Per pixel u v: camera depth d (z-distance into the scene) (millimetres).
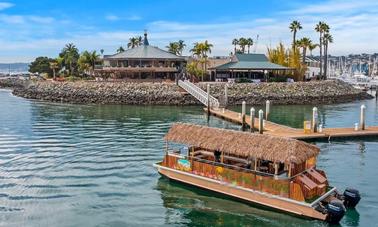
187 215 23875
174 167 29766
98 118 64062
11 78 155250
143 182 29609
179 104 86312
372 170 33375
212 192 27516
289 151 24375
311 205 22938
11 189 27688
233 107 84875
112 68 106750
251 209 24812
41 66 166875
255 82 101312
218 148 26828
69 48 156750
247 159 26719
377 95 102438
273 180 24516
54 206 24766
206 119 63438
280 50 121062
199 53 114875
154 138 45812
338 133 47156
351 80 152250
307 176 25594
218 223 22859
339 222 22938
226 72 111438
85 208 24578
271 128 51625
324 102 94625
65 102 91500
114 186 28656
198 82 101125
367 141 45938
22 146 41250
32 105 84312
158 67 108750
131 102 88438
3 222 22328
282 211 24266
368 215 23969
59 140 44531
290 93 94625
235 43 154000
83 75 134250
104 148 40406
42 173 31516
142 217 23469
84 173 31625
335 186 29156
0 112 71250
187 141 28531
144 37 120062
